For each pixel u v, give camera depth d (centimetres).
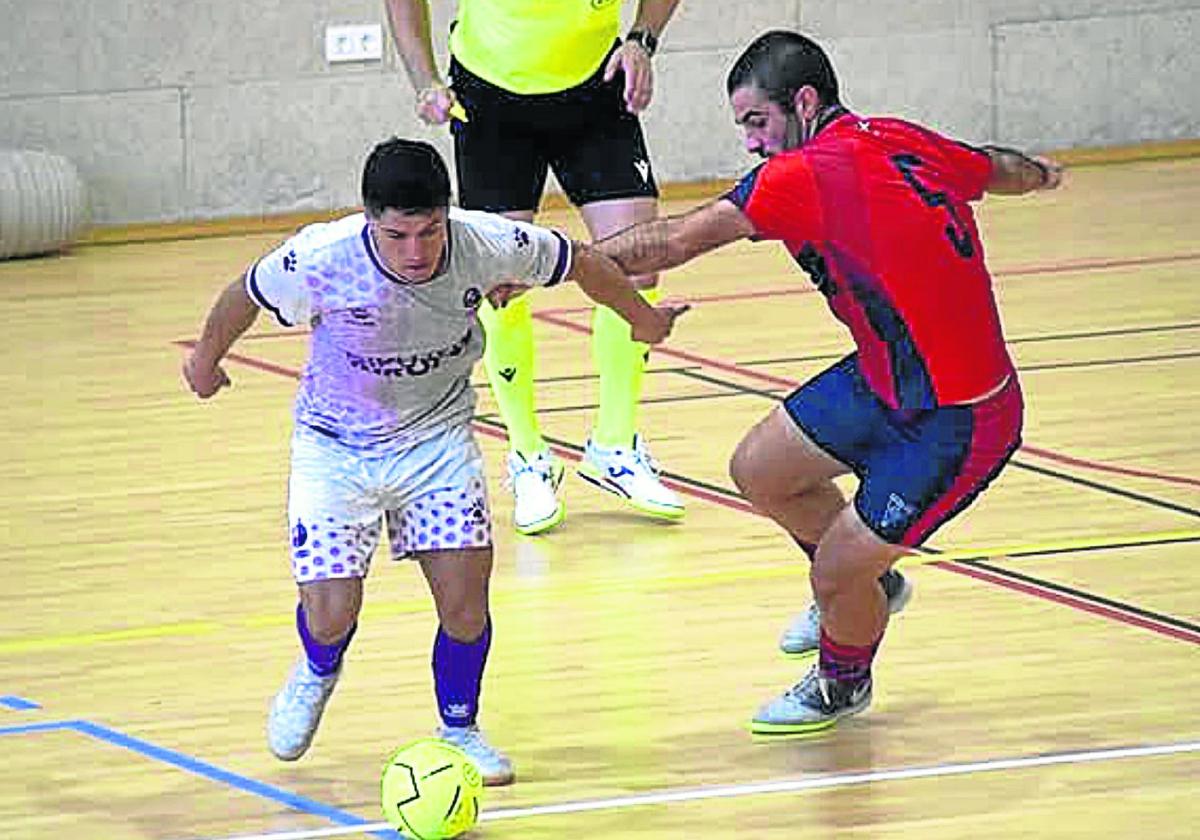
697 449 1584
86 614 1256
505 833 924
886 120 1002
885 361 984
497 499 1488
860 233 960
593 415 1703
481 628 981
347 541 966
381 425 963
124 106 2556
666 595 1264
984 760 994
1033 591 1238
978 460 984
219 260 2436
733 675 1123
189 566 1347
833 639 1023
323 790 981
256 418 1727
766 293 2159
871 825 921
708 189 2723
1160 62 2864
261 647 1190
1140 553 1304
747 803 951
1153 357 1812
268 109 2598
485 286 947
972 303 975
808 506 1058
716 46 2716
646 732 1045
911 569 1288
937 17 2786
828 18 2752
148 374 1884
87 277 2347
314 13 2597
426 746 920
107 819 952
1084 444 1555
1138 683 1088
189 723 1073
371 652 1175
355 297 932
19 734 1062
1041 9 2819
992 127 2823
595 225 1419
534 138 1419
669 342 1942
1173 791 948
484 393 1789
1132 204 2561
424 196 900
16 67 2520
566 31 1383
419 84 1366
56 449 1642
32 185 2406
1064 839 899
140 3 2545
